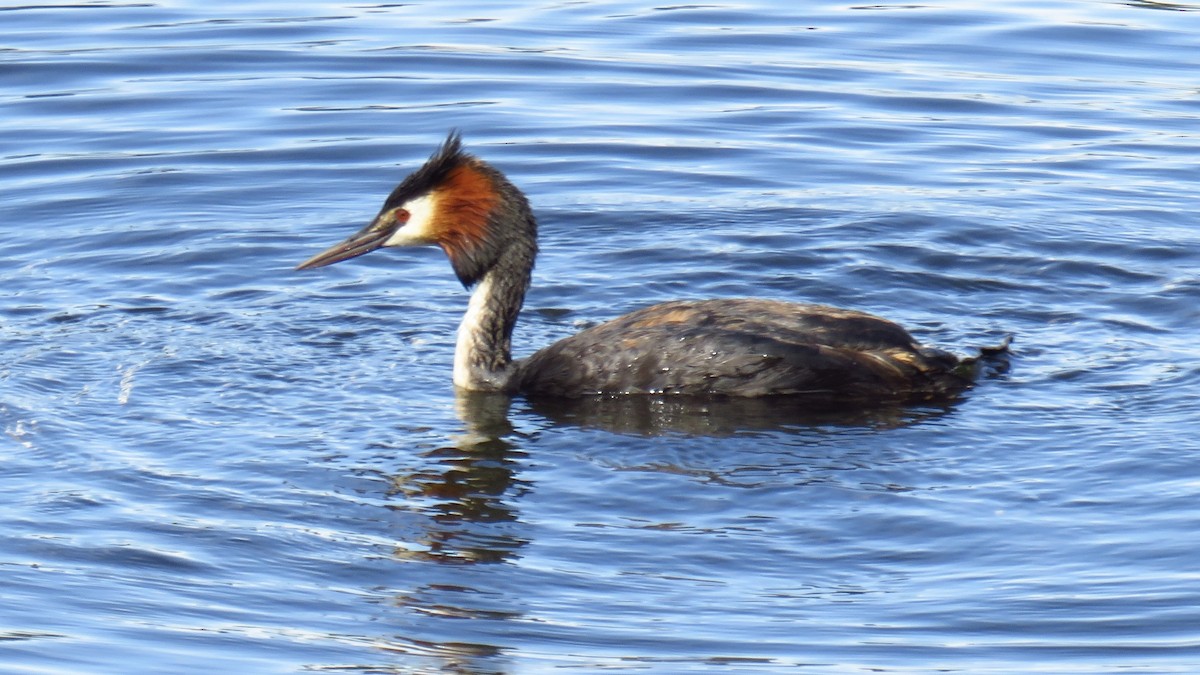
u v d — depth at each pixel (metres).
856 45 22.84
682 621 10.31
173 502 11.78
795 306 14.25
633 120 20.33
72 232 17.48
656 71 21.81
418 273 16.91
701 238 17.38
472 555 11.11
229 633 10.12
